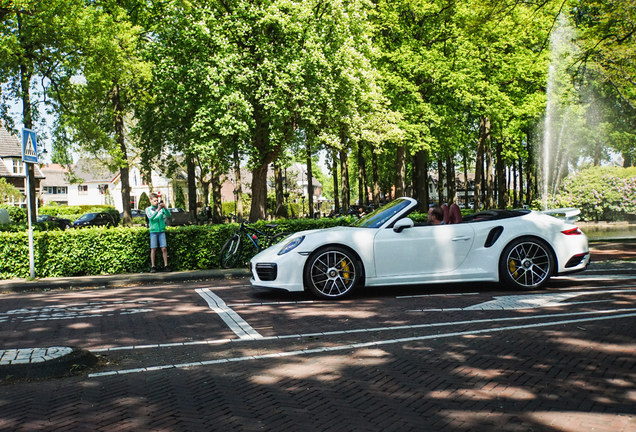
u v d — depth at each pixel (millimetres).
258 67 17000
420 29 25078
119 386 3934
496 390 3605
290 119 19203
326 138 19906
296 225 13305
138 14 23922
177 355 4801
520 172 44531
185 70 17266
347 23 19172
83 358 4453
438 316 6117
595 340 4742
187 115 18812
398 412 3283
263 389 3791
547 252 7785
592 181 29484
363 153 40906
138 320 6574
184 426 3148
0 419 3314
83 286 10547
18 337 5770
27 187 11109
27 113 20484
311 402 3502
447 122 25781
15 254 11375
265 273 7738
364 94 20297
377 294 7961
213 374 4184
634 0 12492
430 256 7652
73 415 3359
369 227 7871
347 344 4996
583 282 8445
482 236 7773
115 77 21234
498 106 25656
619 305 6281
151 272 11734
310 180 37281
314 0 18312
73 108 21906
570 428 2959
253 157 18531
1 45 17938
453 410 3285
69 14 18906
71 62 19719
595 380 3715
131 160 40562
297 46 17781
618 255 12906
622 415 3115
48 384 4020
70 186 91000
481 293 7668
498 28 17453
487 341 4895
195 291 9188
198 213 45250
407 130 24281
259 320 6301
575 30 15078
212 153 17250
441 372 4043
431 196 87562
